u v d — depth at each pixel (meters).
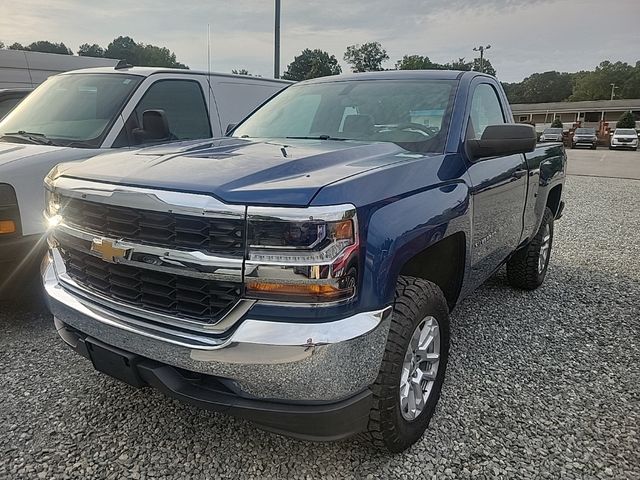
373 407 2.23
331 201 1.90
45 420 2.71
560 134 42.88
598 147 44.38
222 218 1.89
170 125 4.96
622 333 3.89
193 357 2.00
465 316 4.21
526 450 2.52
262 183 2.01
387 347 2.23
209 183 2.00
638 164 23.53
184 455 2.46
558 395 3.01
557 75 118.25
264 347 1.88
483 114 3.61
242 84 5.88
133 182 2.13
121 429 2.65
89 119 4.48
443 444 2.56
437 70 3.75
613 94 100.62
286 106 3.86
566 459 2.45
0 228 3.47
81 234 2.32
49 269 2.66
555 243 6.91
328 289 1.88
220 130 5.46
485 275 3.43
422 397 2.58
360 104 3.50
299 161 2.33
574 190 13.30
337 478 2.33
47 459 2.42
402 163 2.50
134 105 4.58
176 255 1.99
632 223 8.41
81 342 2.41
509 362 3.41
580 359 3.46
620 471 2.37
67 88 4.93
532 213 4.17
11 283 3.63
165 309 2.13
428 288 2.48
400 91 3.49
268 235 1.87
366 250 2.00
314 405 1.96
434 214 2.42
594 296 4.72
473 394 3.01
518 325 4.03
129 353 2.22
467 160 3.03
